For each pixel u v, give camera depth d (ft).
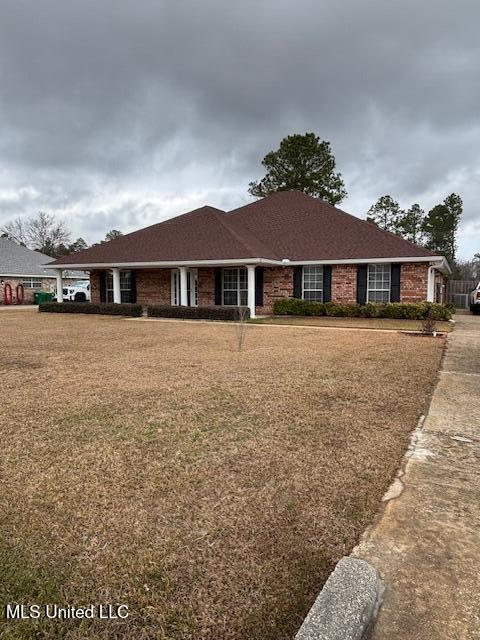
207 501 9.29
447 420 14.94
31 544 7.77
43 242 187.42
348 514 8.86
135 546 7.73
